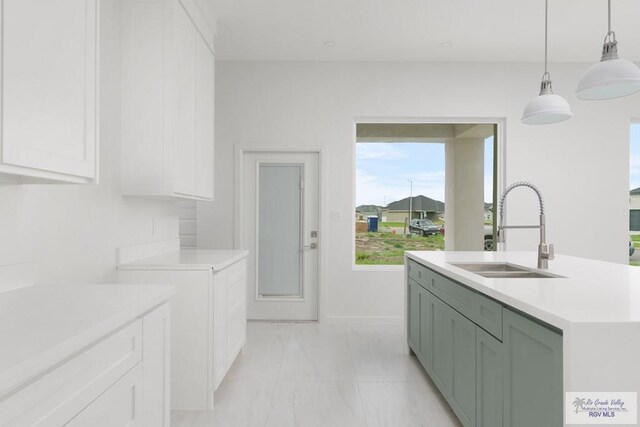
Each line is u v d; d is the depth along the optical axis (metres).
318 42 3.72
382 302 4.16
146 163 2.33
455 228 4.86
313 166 4.23
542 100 2.43
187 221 4.25
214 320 2.33
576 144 4.20
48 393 0.88
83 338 0.98
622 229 4.18
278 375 2.81
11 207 1.52
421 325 2.82
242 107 4.14
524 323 1.37
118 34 2.29
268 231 4.27
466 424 1.93
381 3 3.04
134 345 1.30
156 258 2.60
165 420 1.56
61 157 1.27
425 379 2.75
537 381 1.31
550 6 3.07
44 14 1.20
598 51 3.92
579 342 1.09
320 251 4.15
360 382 2.70
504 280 1.78
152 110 2.32
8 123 1.05
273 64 4.14
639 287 1.61
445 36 3.59
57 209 1.79
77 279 1.94
